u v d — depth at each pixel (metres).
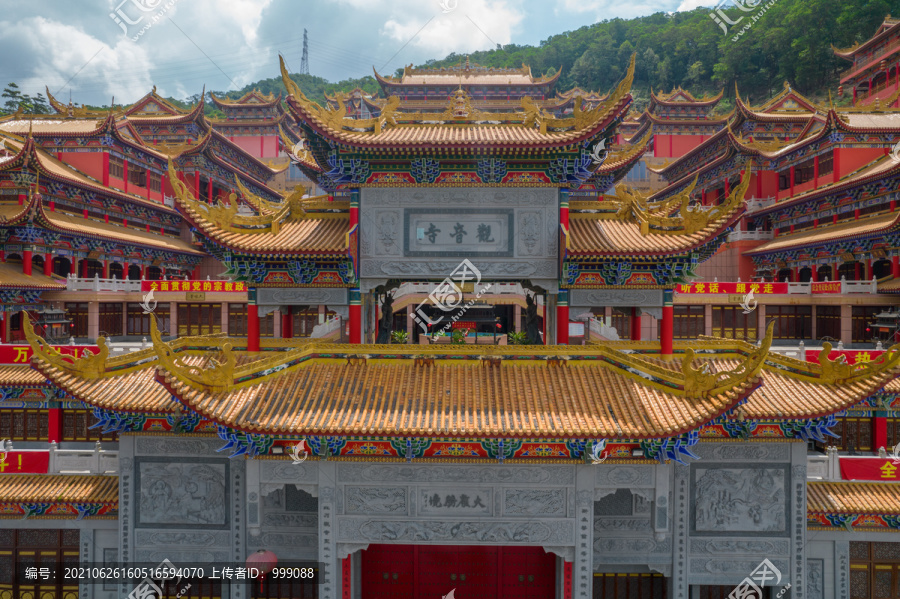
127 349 29.52
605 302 22.52
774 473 19.78
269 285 22.73
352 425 17.45
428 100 83.12
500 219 22.36
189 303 48.59
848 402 18.00
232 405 17.77
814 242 47.78
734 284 44.91
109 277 54.47
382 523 18.78
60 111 57.59
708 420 16.86
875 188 45.50
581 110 21.94
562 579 19.78
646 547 20.44
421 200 22.41
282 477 18.73
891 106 69.25
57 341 41.47
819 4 110.94
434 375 20.16
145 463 20.61
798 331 45.31
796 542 19.70
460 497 18.73
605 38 152.75
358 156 21.92
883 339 41.53
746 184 20.88
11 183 43.72
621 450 18.25
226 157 71.94
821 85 115.31
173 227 65.88
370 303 24.78
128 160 57.41
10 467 22.41
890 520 20.95
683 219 22.23
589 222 23.88
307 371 20.27
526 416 18.02
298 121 22.48
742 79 127.50
